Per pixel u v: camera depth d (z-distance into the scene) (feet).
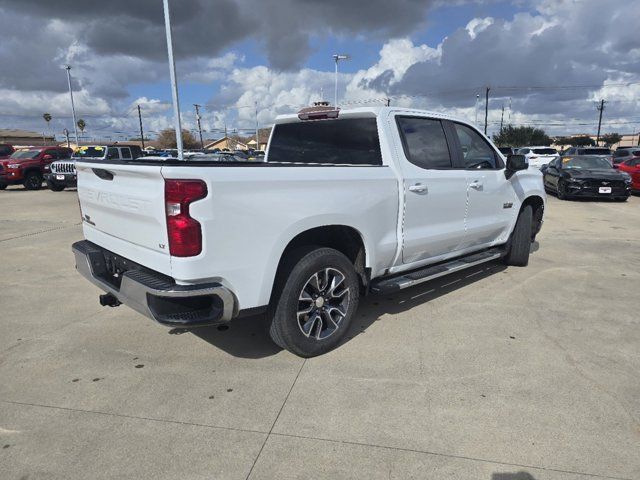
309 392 10.37
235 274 10.04
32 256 23.40
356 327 13.98
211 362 11.83
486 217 17.49
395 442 8.69
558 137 300.61
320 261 11.55
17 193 61.05
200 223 9.39
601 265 21.04
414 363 11.70
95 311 15.53
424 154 14.83
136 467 8.07
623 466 8.04
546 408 9.73
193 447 8.57
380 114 13.79
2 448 8.56
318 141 15.56
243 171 9.98
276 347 12.70
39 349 12.63
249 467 8.06
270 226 10.43
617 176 45.52
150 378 11.05
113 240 11.73
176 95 49.42
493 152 18.06
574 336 13.26
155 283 9.80
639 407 9.77
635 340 12.99
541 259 22.25
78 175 13.39
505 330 13.71
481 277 19.15
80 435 8.93
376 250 13.08
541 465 8.07
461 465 8.09
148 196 9.77
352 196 12.11
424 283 18.37
